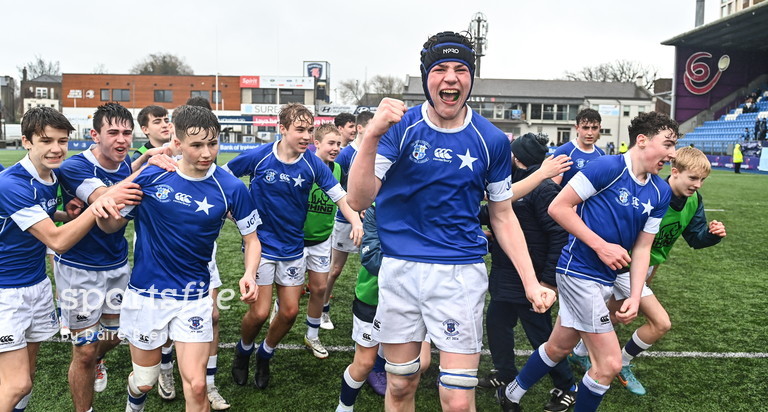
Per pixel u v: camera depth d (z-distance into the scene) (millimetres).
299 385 3678
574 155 5766
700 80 34000
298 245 3730
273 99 47594
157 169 2709
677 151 3441
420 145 2285
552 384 3781
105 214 2520
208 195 2730
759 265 7234
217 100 47656
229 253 7629
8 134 48594
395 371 2438
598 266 2867
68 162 3141
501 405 3369
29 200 2637
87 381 3059
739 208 12383
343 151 5203
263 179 3641
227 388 3625
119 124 3146
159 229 2680
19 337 2666
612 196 2834
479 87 50812
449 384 2285
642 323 4934
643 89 50562
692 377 3816
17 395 2621
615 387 3656
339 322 5047
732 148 27922
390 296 2391
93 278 3205
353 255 8055
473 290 2336
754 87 34062
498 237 2510
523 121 48781
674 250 8195
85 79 47688
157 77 47719
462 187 2303
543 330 3400
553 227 3250
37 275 2805
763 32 30234
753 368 3961
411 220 2355
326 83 55781
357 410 3340
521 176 3486
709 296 5793
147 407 3350
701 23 34469
